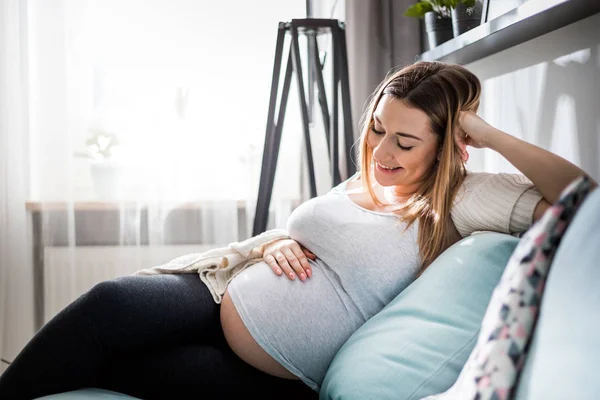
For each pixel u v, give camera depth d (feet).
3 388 4.42
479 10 6.89
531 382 2.50
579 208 2.65
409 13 7.58
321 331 4.55
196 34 8.76
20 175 8.51
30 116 8.57
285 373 4.67
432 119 4.62
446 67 4.88
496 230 4.43
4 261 8.53
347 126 8.06
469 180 4.69
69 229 8.60
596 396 2.10
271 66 8.88
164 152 8.75
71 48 8.54
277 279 4.70
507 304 2.80
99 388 4.51
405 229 4.64
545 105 6.06
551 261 2.79
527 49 6.30
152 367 4.66
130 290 4.51
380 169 4.77
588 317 2.26
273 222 9.04
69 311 4.42
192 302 4.79
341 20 8.94
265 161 8.04
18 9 8.41
